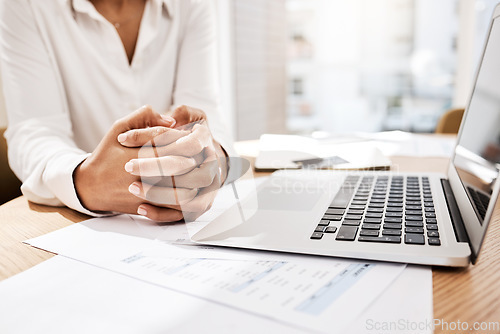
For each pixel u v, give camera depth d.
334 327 0.29
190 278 0.37
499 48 0.54
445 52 3.44
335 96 3.99
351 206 0.53
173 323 0.30
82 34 0.94
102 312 0.32
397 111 3.81
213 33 1.12
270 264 0.40
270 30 3.32
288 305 0.32
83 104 0.98
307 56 3.97
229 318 0.31
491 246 0.45
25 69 0.83
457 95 2.90
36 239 0.49
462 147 0.64
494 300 0.33
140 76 1.01
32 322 0.31
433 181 0.68
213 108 1.02
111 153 0.53
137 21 1.00
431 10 3.45
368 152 0.83
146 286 0.36
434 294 0.34
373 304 0.32
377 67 3.79
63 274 0.39
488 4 2.71
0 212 0.61
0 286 0.37
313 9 3.86
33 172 0.63
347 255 0.40
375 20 3.71
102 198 0.54
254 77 3.11
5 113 1.20
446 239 0.41
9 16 0.83
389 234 0.43
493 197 0.36
